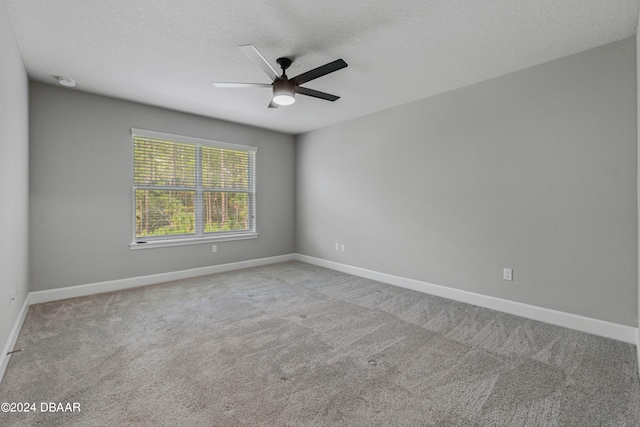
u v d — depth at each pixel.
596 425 1.53
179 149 4.31
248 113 4.33
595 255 2.54
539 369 2.03
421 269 3.78
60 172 3.38
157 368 2.03
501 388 1.83
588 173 2.56
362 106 4.02
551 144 2.75
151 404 1.67
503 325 2.75
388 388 1.83
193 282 4.15
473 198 3.29
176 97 3.69
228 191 4.85
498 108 3.08
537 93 2.82
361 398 1.73
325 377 1.94
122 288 3.81
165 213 4.21
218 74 3.05
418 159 3.79
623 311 2.43
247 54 2.19
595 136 2.52
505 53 2.61
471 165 3.30
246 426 1.51
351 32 2.30
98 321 2.80
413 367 2.06
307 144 5.45
